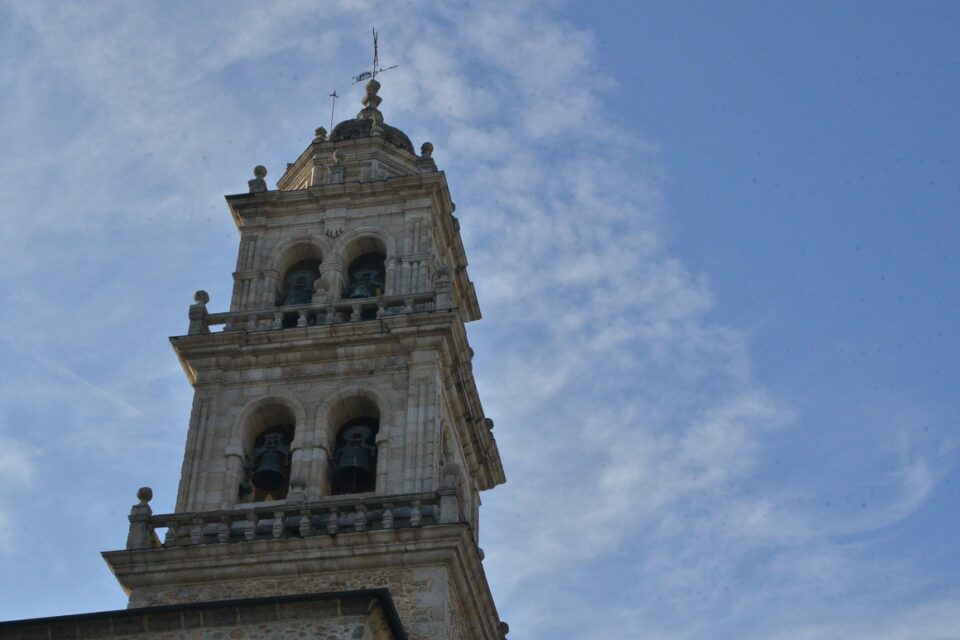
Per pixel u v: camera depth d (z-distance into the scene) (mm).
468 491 59156
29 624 42875
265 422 55969
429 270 59531
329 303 57781
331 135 66812
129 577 50438
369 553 49688
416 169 65188
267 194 62031
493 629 54219
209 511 52125
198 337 56750
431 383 54719
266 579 50000
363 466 53906
